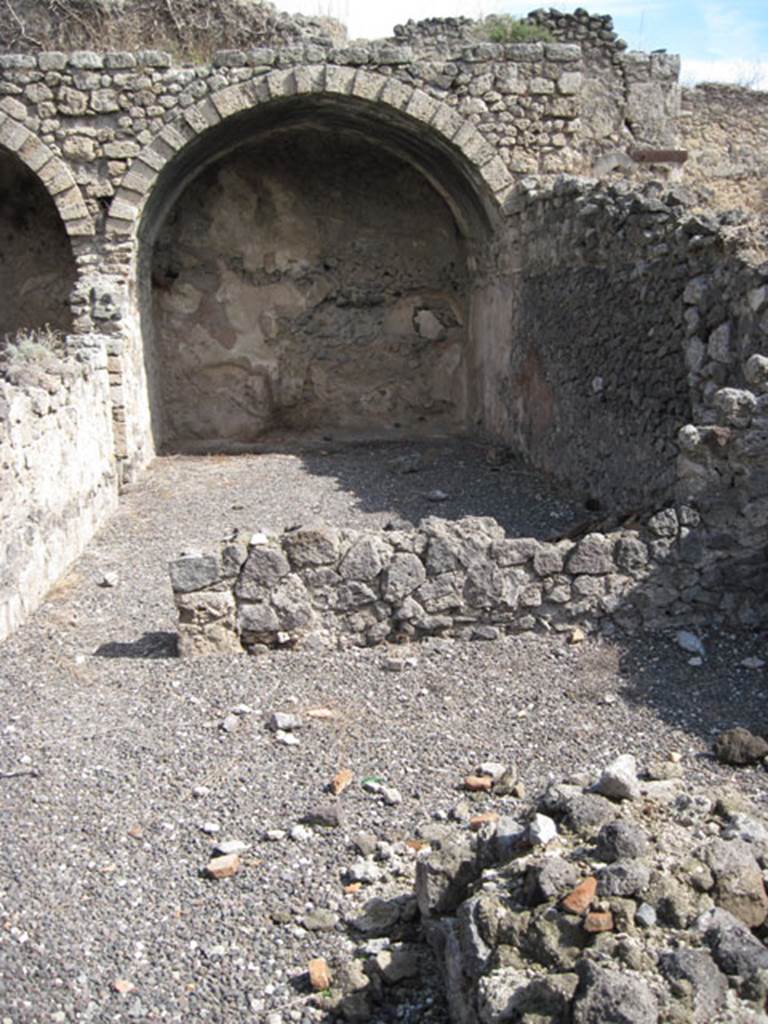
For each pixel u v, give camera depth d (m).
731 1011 2.54
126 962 3.47
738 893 2.91
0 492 6.33
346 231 14.25
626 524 7.46
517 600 5.98
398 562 5.91
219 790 4.55
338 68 11.46
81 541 8.55
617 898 2.86
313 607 5.95
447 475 11.16
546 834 3.21
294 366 14.41
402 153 13.40
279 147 13.61
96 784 4.60
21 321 13.82
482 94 11.70
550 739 4.92
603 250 9.07
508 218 11.85
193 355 14.07
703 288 7.30
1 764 4.77
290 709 5.30
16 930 3.62
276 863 4.02
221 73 11.34
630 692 5.36
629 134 13.50
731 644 5.84
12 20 13.11
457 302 14.52
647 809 3.38
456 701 5.34
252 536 5.98
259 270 14.12
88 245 11.50
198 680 5.65
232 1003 3.29
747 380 6.34
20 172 13.21
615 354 8.88
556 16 13.37
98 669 5.91
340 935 3.58
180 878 3.94
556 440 10.41
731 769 4.56
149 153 11.37
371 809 4.37
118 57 11.22
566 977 2.64
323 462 12.11
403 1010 3.19
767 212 13.88
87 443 8.96
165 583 7.60
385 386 14.66
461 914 3.04
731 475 5.91
